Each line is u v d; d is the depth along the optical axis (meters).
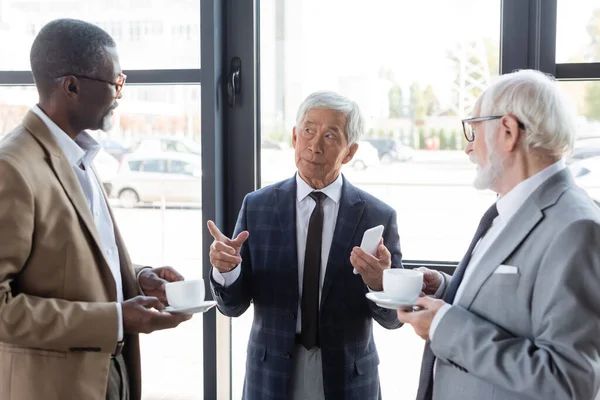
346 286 1.65
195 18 2.15
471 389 1.19
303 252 1.68
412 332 2.19
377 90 2.14
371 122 2.15
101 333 1.25
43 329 1.21
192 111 2.19
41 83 1.34
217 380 2.22
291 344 1.62
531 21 2.01
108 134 2.23
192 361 2.30
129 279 1.53
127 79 2.17
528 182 1.21
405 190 2.16
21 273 1.27
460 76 2.09
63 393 1.28
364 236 1.51
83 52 1.33
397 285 1.30
